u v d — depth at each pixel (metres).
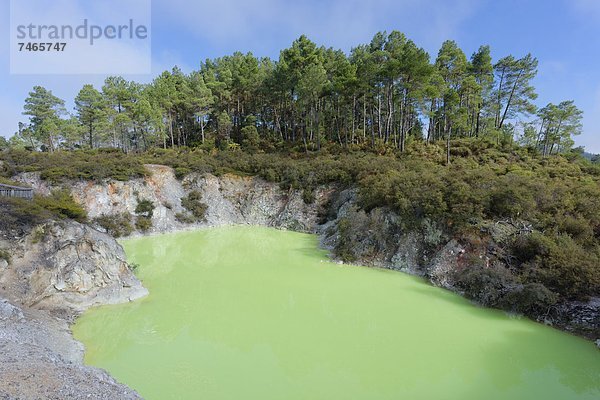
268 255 27.78
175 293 19.41
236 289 20.11
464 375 12.02
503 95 50.84
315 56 50.66
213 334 14.84
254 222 40.59
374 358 13.05
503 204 21.55
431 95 39.22
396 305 17.89
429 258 22.52
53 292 16.02
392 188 26.81
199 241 32.53
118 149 52.91
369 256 25.12
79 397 8.53
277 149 52.12
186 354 13.23
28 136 65.75
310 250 29.36
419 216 24.22
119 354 13.14
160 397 10.61
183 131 62.56
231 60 72.44
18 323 12.85
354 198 33.09
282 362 12.77
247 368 12.34
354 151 44.81
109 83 60.47
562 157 42.44
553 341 14.29
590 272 15.30
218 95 60.34
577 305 15.52
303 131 55.50
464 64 46.19
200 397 10.66
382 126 52.94
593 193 21.72
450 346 13.95
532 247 18.52
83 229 18.12
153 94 58.84
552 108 51.34
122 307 17.28
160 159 44.16
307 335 14.84
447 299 18.64
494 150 42.00
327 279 21.91
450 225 22.28
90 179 34.38
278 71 52.28
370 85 45.09
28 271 15.59
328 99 53.06
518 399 10.80
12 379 8.55
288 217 38.56
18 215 16.88
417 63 39.22
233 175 43.75
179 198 39.88
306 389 11.18
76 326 15.07
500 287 17.56
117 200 34.72
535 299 15.91
